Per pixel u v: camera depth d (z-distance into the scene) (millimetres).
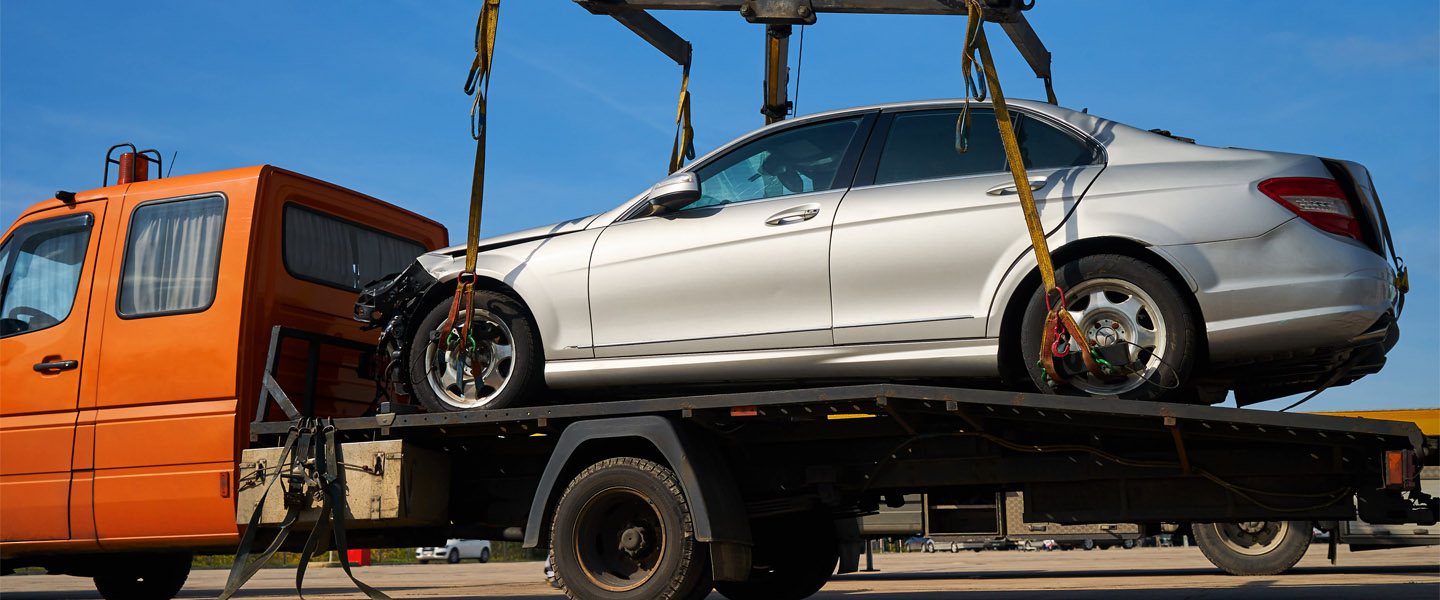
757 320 4852
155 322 5797
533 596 9336
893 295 4641
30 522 5875
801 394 4488
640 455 4922
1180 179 4367
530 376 5230
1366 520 4254
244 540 5270
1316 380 4855
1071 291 4379
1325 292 4105
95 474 5750
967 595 7332
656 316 5039
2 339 6152
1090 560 19594
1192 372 4379
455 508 5590
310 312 6098
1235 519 4449
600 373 5121
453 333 5281
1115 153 4551
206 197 5910
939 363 4570
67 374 5926
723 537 4613
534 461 5504
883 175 4883
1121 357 4207
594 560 4859
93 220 6129
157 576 7723
